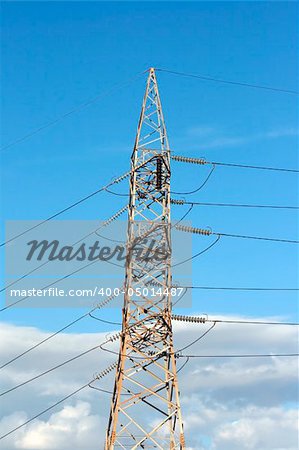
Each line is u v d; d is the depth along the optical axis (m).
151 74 61.72
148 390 51.84
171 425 50.91
